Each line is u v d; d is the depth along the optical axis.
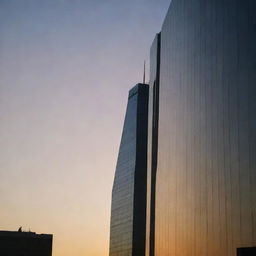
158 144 140.38
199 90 98.69
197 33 102.12
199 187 95.06
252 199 71.44
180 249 106.69
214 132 88.19
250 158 73.00
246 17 76.88
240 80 78.06
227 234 79.31
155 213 139.75
